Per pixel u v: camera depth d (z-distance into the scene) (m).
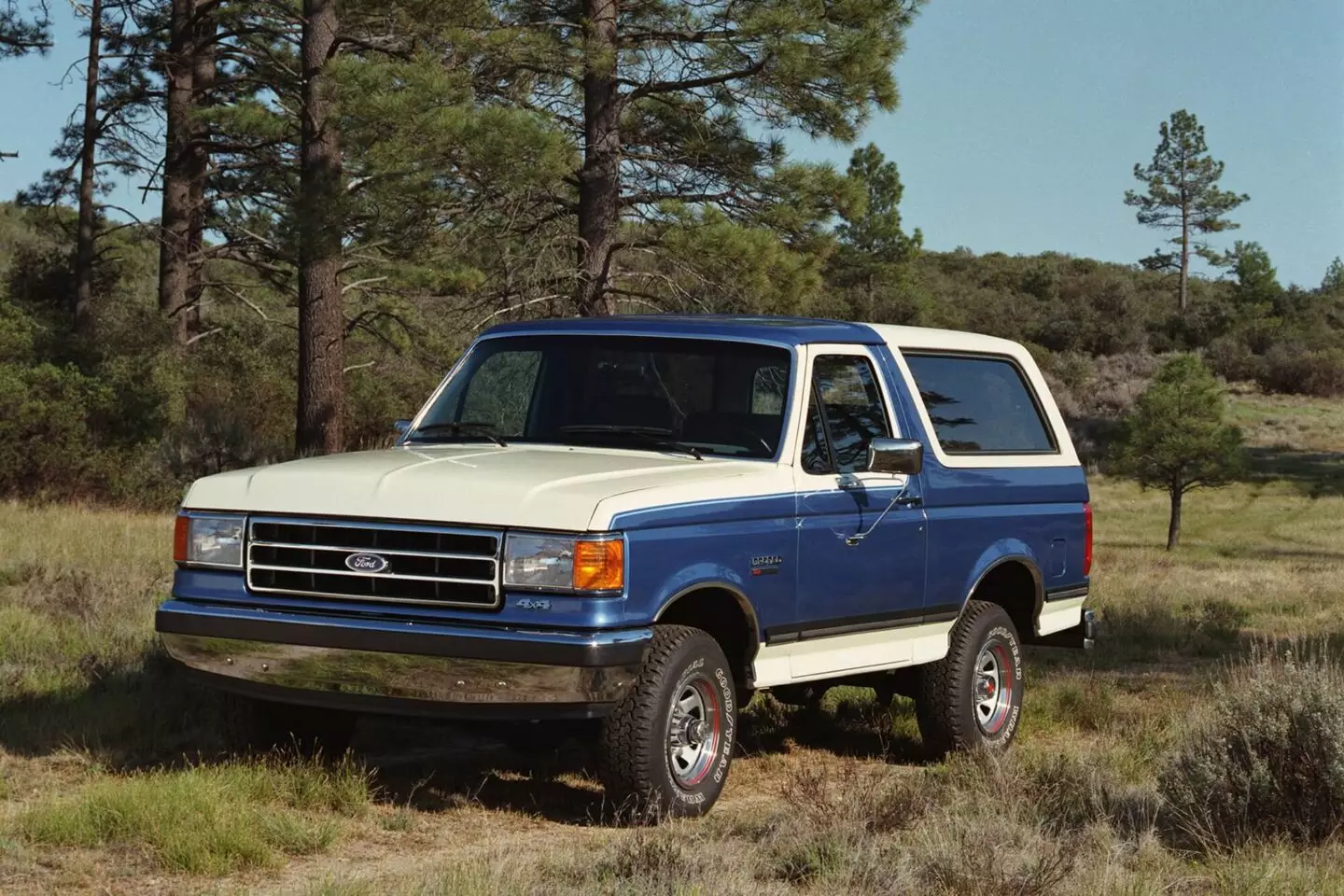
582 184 21.00
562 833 6.14
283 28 33.34
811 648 6.96
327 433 24.36
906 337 7.93
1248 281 107.62
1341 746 5.96
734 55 20.80
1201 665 12.66
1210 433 39.75
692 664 6.25
